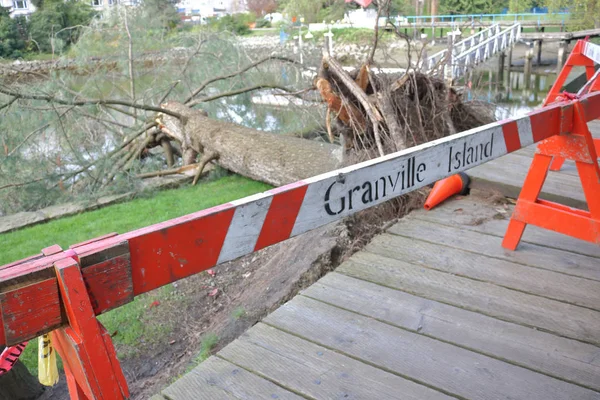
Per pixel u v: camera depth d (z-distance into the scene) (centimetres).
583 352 247
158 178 865
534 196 331
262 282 445
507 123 289
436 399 221
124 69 1032
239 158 793
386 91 524
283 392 229
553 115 303
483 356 247
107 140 1030
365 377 236
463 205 432
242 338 267
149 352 401
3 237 659
